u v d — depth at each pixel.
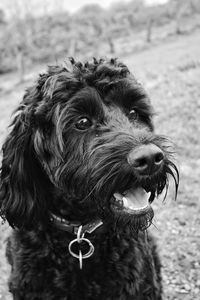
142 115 0.63
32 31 6.22
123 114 0.58
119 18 7.04
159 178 0.54
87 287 0.60
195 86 2.24
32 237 0.61
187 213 1.06
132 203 0.53
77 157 0.55
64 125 0.55
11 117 0.61
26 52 5.86
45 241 0.60
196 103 1.94
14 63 5.74
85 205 0.58
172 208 1.09
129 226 0.54
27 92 0.61
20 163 0.59
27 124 0.58
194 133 1.58
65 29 6.51
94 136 0.56
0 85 4.63
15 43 5.84
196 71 2.61
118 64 0.62
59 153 0.56
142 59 4.05
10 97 3.75
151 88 2.37
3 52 5.89
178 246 0.93
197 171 1.28
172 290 0.81
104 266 0.60
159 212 1.08
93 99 0.56
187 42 4.93
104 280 0.60
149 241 0.70
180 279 0.84
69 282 0.59
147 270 0.65
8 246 0.66
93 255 0.60
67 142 0.56
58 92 0.56
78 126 0.56
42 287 0.60
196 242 0.94
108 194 0.52
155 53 4.41
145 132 0.55
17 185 0.60
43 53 5.84
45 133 0.57
